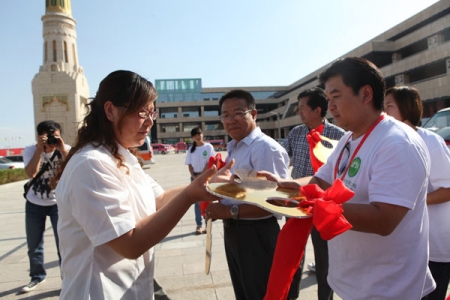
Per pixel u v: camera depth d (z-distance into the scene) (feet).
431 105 93.86
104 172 4.24
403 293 4.57
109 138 4.66
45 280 12.18
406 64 102.73
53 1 99.71
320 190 4.12
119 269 4.46
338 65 4.95
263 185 5.09
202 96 241.35
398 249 4.63
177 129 238.27
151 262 5.10
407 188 4.21
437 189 6.12
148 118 4.82
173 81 241.55
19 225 21.84
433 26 97.81
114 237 4.02
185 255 14.24
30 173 11.25
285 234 4.32
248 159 7.58
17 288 11.66
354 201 4.84
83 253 4.36
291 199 4.42
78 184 4.13
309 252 13.78
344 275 5.09
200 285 11.19
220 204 7.34
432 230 6.37
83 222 4.13
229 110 7.84
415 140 4.52
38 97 96.89
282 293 4.23
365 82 4.79
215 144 221.05
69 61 101.30
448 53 86.53
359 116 4.90
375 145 4.68
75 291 4.31
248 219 7.32
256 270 7.31
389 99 7.09
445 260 6.30
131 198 4.63
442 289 6.36
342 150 5.59
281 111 213.25
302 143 10.61
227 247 7.73
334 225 3.55
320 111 10.11
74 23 103.91
